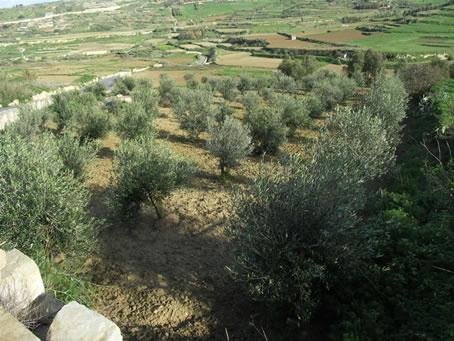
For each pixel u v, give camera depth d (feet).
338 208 17.75
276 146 56.54
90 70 294.05
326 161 21.06
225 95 113.70
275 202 19.01
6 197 19.24
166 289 23.49
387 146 32.81
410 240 21.58
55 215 20.56
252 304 21.36
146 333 19.47
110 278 24.77
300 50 297.33
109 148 58.34
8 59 435.94
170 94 110.32
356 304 17.89
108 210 34.24
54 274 19.66
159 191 31.58
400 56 220.43
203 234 31.01
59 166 23.80
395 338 15.58
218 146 43.34
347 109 35.91
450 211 23.13
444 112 52.85
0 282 12.53
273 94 109.40
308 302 17.66
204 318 20.59
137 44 559.38
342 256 18.02
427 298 17.01
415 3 626.64
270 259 17.93
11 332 10.12
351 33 370.32
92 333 10.68
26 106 57.11
